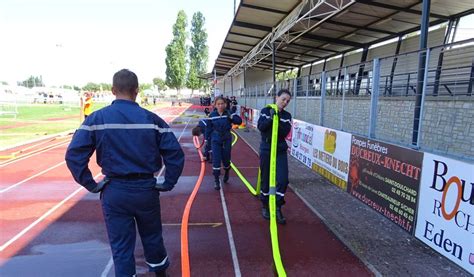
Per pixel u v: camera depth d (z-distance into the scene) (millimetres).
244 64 28906
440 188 4152
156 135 2930
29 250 4234
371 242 4488
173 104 52812
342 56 21656
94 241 4504
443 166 4105
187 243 4430
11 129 17875
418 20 13477
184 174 8453
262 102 19594
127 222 2844
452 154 4238
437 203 4199
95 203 6102
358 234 4742
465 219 3746
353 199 6391
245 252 4203
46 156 10750
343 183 6973
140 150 2801
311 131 9047
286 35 16562
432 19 13195
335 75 9867
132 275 2848
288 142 11570
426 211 4402
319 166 8391
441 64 6727
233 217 5418
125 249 2836
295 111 12578
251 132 18828
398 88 8102
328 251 4273
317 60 26109
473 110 5180
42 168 9023
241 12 14672
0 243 4430
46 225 5055
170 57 72812
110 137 2750
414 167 4664
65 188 7094
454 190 3914
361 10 12773
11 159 10219
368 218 5391
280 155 5039
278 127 4891
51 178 7941
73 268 3801
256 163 10117
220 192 6852
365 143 6078
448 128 5637
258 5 13430
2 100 40906
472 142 5121
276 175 5012
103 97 54406
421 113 4871
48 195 6586
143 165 2828
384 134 7402
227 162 7277
